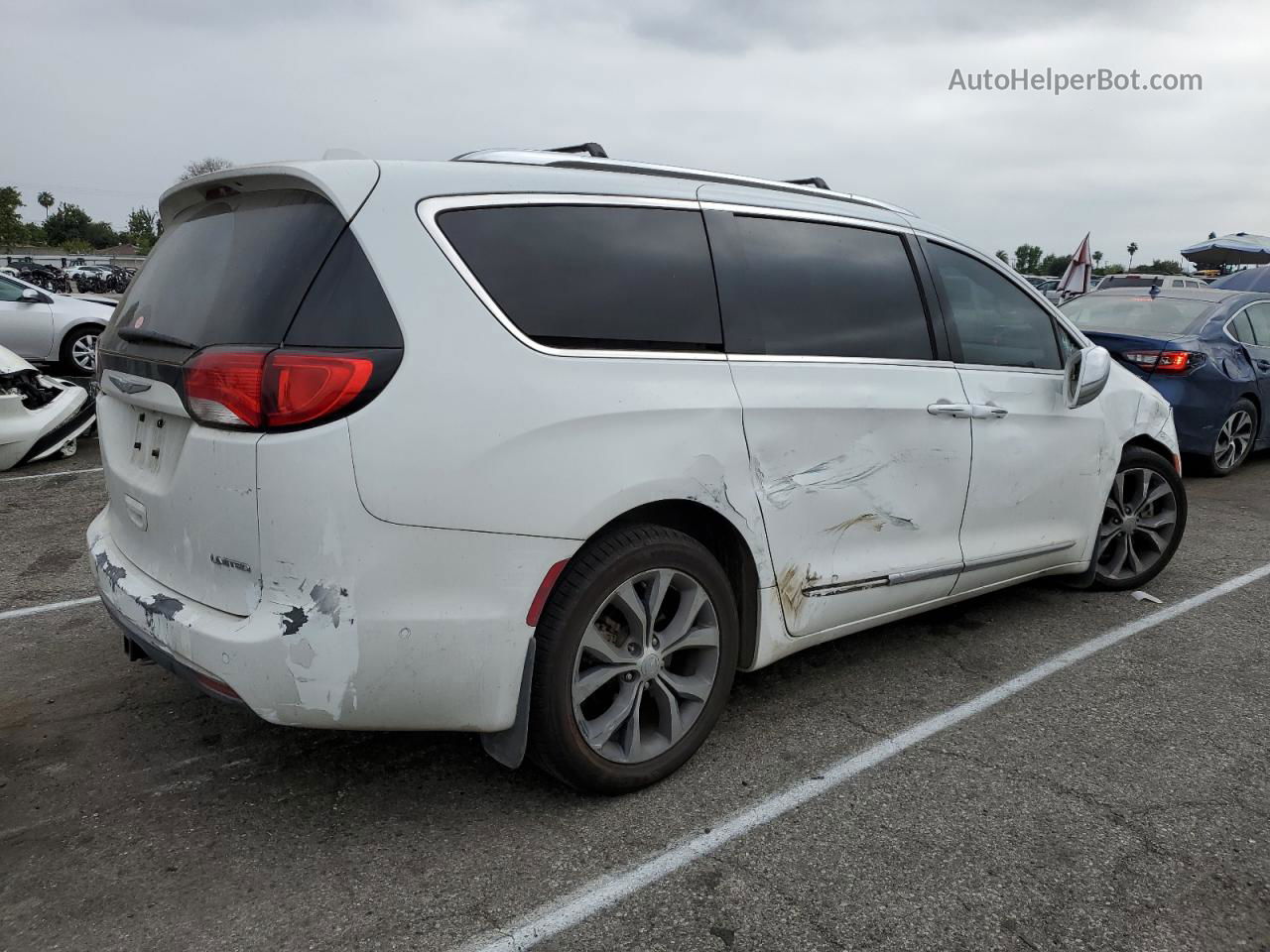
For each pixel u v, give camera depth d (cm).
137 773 284
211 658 227
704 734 289
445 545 228
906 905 229
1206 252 2569
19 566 491
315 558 218
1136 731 323
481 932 216
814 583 309
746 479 283
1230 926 224
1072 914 227
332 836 253
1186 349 736
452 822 260
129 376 263
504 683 241
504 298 242
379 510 220
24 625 406
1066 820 267
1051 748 310
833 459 307
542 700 249
